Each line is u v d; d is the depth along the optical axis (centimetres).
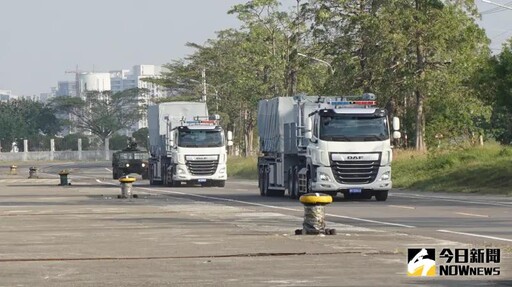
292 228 4975
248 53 17350
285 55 16612
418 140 13338
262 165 8994
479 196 8212
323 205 4544
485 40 13212
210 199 8281
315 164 7481
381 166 7481
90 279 3134
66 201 8125
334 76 13625
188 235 4616
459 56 12925
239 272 3234
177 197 8700
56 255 3831
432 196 8281
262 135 9069
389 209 6500
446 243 4056
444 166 10525
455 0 13362
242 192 9756
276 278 3078
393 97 13550
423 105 13375
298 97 8212
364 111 7525
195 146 11075
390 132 7862
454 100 12825
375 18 13138
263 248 3950
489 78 10375
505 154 10706
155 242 4294
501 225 5056
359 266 3331
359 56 13638
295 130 7994
